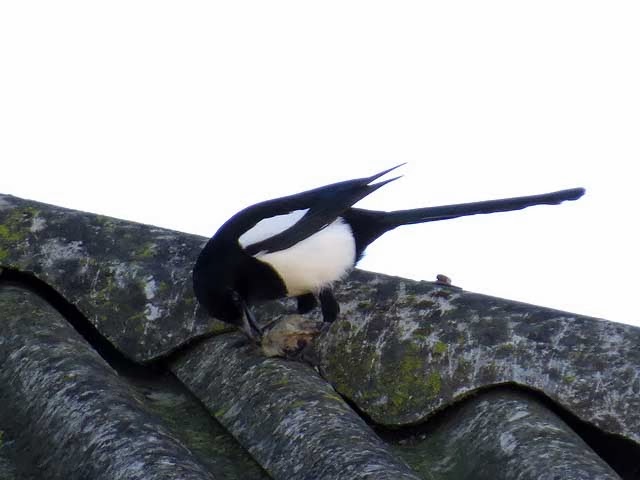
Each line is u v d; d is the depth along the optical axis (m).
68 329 8.35
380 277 9.92
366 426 7.26
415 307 9.22
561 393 8.23
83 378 7.25
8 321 8.30
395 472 6.43
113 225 9.88
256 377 8.07
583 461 6.96
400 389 8.48
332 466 6.59
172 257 9.69
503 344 8.65
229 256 9.60
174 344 8.98
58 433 6.80
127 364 9.02
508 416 7.79
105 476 6.26
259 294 10.01
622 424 8.02
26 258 9.37
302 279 9.87
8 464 6.78
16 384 7.45
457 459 7.68
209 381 8.42
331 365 8.76
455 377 8.47
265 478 7.12
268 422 7.38
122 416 6.77
